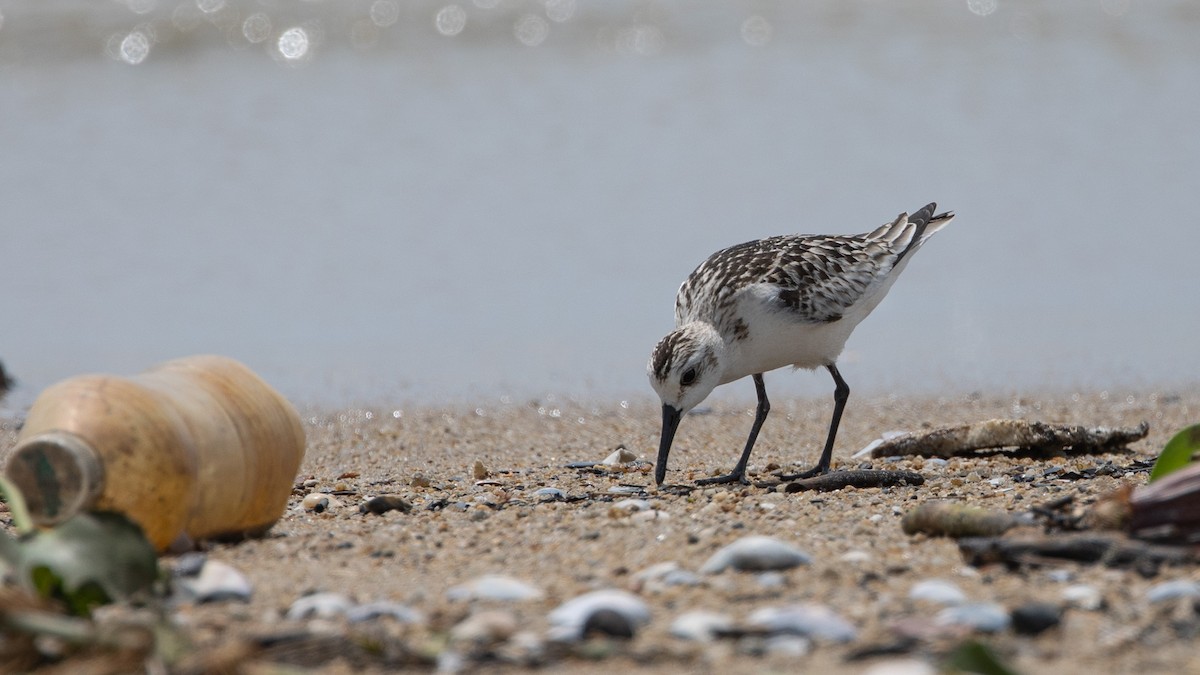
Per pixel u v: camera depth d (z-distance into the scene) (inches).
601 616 211.2
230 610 224.4
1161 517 254.2
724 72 1035.3
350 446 460.1
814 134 892.6
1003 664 184.9
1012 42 1097.4
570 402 528.1
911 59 1061.8
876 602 228.4
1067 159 845.2
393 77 1026.7
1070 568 244.1
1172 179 810.2
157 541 253.9
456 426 490.3
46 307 638.5
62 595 217.3
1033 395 525.0
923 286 690.8
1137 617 217.0
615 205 775.7
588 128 911.7
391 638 204.5
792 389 554.9
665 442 377.1
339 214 772.0
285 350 589.0
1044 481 358.3
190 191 798.5
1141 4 1188.5
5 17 1088.2
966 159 842.8
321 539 285.4
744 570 250.2
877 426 489.1
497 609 227.3
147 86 997.2
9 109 934.4
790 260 402.9
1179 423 476.1
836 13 1181.7
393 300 658.2
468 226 750.5
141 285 671.1
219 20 1109.7
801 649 203.5
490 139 890.7
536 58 1077.8
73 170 823.7
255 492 275.1
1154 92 968.9
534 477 393.7
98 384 251.3
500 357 583.8
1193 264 697.6
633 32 1130.0
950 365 573.0
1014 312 644.1
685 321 398.3
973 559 251.0
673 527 292.5
